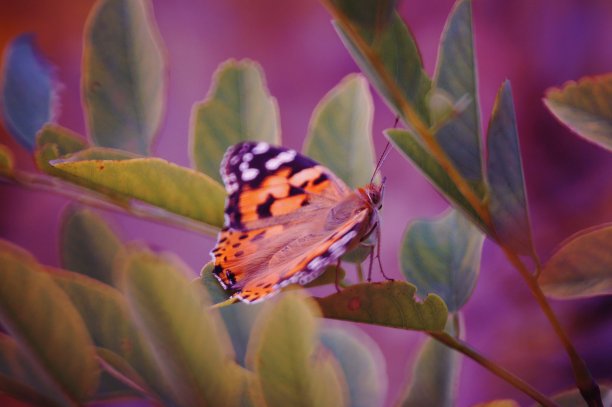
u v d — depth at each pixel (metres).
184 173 0.48
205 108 0.50
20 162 1.05
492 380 0.98
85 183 0.47
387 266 1.03
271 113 0.51
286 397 0.43
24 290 0.43
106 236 0.50
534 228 1.09
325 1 0.44
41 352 0.43
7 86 0.52
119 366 0.44
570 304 0.99
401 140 0.47
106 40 0.50
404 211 1.08
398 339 1.01
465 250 0.51
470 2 0.47
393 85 0.45
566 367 0.96
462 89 0.47
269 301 0.44
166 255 0.43
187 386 0.43
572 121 0.48
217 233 0.48
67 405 0.43
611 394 0.50
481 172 0.47
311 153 0.51
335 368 0.43
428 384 0.50
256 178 0.51
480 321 1.01
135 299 0.42
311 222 0.53
